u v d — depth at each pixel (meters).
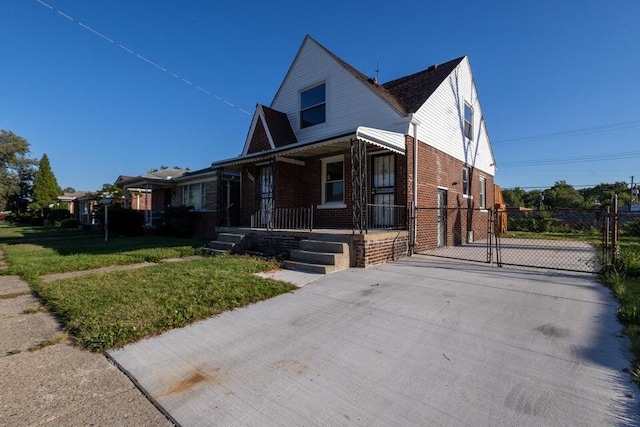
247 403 2.53
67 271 7.62
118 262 8.55
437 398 2.54
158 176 20.92
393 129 9.55
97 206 25.75
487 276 6.43
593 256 9.18
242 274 6.53
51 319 4.38
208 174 16.34
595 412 2.32
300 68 12.27
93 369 3.07
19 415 2.39
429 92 10.73
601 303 4.66
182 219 16.72
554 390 2.61
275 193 11.23
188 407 2.49
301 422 2.29
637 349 3.16
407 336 3.69
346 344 3.52
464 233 13.23
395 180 9.65
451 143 12.07
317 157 11.39
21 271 7.38
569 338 3.53
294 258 7.95
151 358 3.26
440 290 5.46
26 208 47.31
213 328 4.01
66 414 2.41
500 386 2.68
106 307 4.54
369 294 5.31
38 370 3.04
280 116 12.41
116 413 2.43
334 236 7.91
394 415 2.35
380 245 8.00
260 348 3.46
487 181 16.61
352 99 10.59
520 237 15.77
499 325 3.94
